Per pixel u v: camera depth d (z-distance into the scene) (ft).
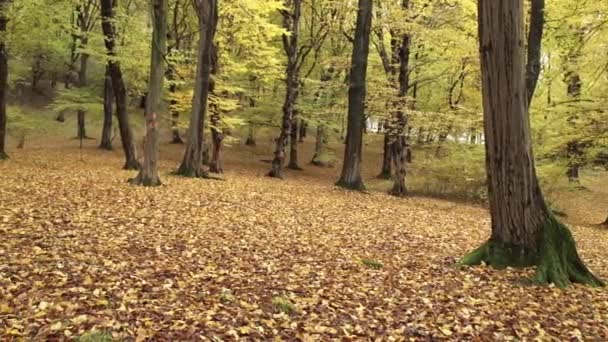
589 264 32.58
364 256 28.81
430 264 27.63
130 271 21.31
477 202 72.69
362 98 66.54
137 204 37.68
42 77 144.05
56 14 64.44
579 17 49.29
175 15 82.89
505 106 25.70
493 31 25.41
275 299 19.19
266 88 98.37
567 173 66.08
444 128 68.85
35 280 18.81
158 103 49.75
